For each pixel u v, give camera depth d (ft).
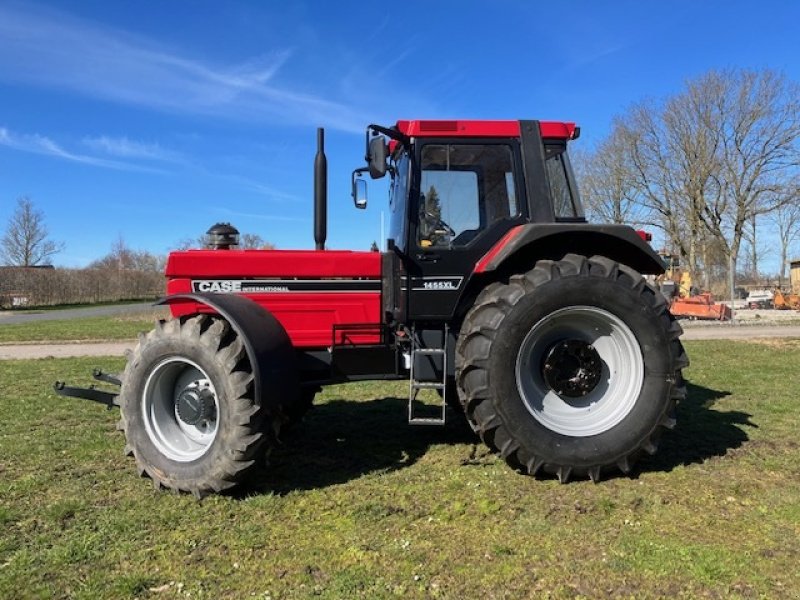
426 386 13.29
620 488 11.94
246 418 11.36
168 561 9.18
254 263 14.32
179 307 14.02
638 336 12.61
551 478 12.54
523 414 12.25
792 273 117.80
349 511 10.92
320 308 14.49
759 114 103.91
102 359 34.58
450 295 13.78
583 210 14.37
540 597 8.13
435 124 13.88
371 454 14.42
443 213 13.89
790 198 104.94
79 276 125.70
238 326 11.66
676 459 13.64
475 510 10.95
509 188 14.02
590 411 12.91
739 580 8.48
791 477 12.44
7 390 23.47
